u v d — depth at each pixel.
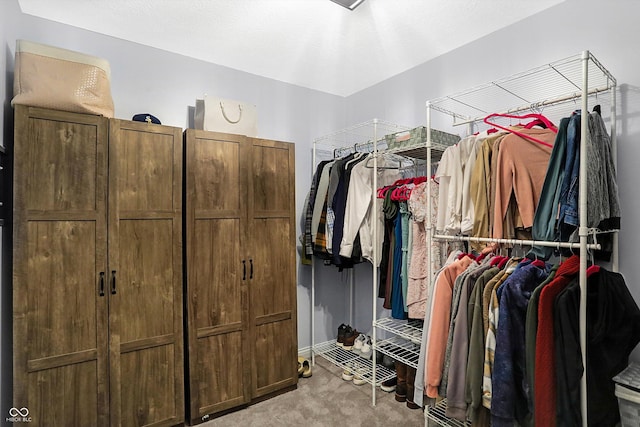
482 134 1.94
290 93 3.11
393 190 2.41
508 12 2.07
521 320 1.41
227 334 2.23
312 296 3.12
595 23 1.80
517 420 1.38
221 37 2.39
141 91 2.37
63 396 1.72
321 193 2.74
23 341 1.63
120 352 1.88
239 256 2.29
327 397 2.42
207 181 2.19
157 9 2.08
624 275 1.71
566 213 1.39
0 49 1.62
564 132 1.47
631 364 1.59
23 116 1.66
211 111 2.26
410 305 2.22
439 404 2.12
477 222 1.74
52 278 1.71
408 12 2.17
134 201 1.95
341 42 2.51
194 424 2.08
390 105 2.99
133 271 1.93
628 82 1.69
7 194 1.74
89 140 1.82
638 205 1.66
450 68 2.51
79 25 2.15
